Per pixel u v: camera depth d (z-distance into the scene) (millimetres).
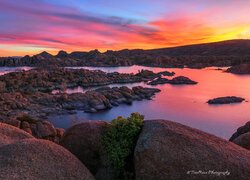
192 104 119750
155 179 9312
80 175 9953
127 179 10359
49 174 9406
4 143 12664
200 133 10852
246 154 9875
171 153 9523
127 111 104688
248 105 117062
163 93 147125
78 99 104875
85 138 11930
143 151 9805
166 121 11344
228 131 84438
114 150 10859
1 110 87312
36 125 32500
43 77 174750
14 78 158000
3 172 8945
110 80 198500
